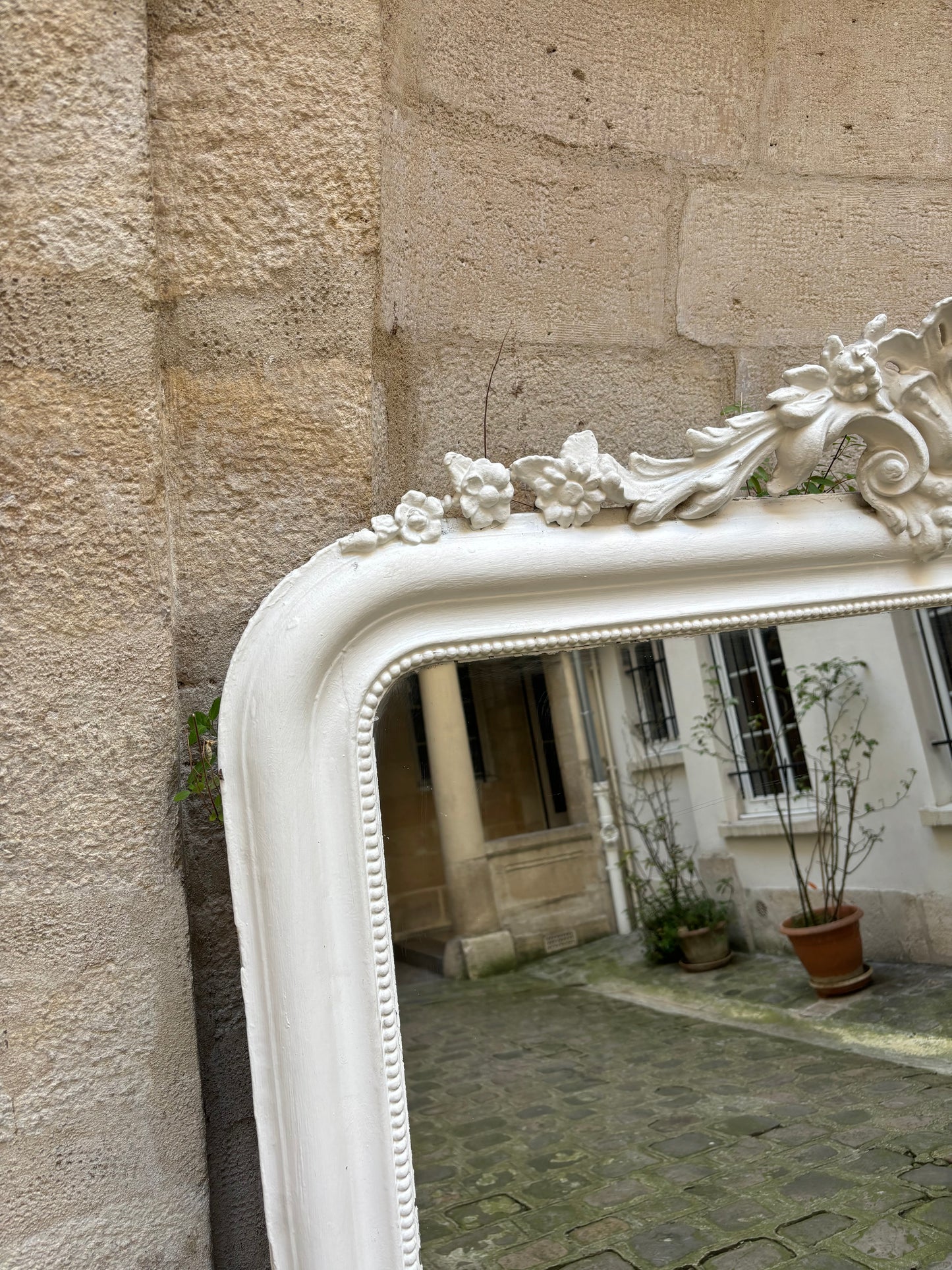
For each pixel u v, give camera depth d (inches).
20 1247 41.0
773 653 63.7
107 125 41.3
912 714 63.1
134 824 43.9
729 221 65.6
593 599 50.4
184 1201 44.4
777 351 67.7
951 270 72.8
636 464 51.3
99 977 43.1
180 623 47.5
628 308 63.0
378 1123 43.4
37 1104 41.7
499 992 50.9
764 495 57.0
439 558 46.2
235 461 47.8
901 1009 58.4
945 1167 52.4
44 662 42.0
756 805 62.0
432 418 56.8
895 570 57.7
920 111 70.4
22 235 40.2
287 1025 42.3
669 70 62.7
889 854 62.3
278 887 42.6
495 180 57.9
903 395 55.9
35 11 39.8
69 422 41.6
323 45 47.2
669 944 56.4
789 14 65.2
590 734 57.5
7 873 41.4
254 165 46.5
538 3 57.8
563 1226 47.6
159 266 45.5
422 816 49.9
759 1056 55.1
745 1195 49.8
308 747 43.8
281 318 47.8
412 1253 43.2
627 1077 52.4
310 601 44.0
